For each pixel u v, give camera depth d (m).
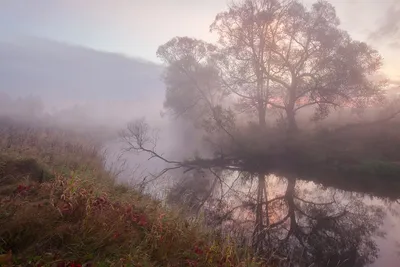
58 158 11.41
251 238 9.09
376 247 10.87
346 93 29.39
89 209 5.68
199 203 13.35
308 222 13.30
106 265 4.46
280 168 26.00
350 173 22.89
